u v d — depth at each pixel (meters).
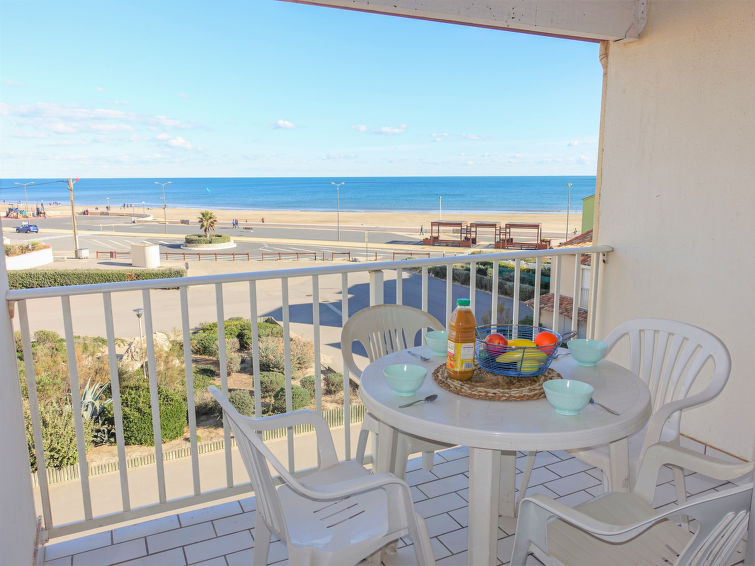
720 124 2.24
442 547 1.73
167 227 61.34
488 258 2.31
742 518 0.83
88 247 42.03
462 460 2.33
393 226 59.09
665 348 1.79
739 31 2.14
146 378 9.75
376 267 2.07
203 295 21.92
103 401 8.14
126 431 7.47
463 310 1.32
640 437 1.80
